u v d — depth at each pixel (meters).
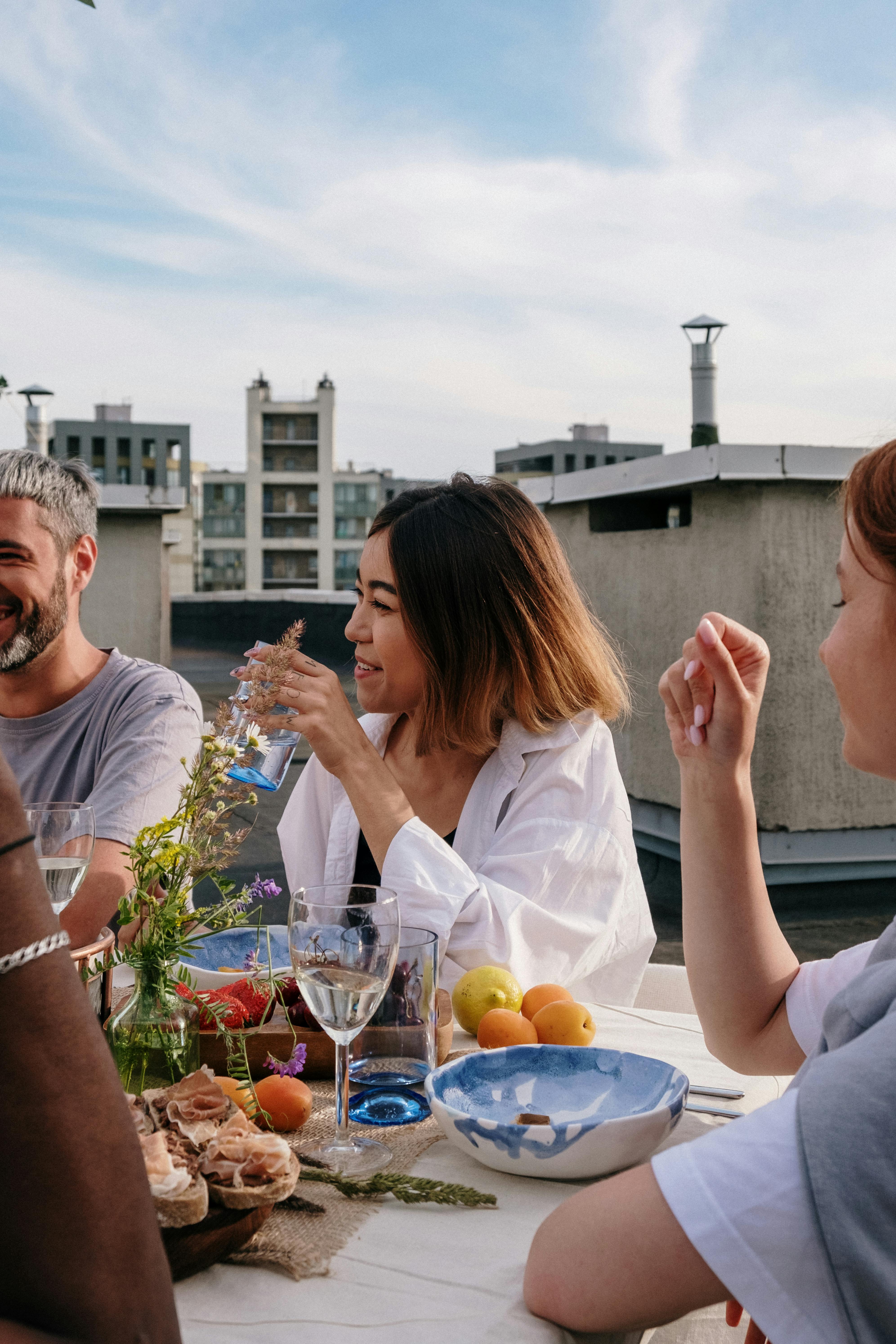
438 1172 1.04
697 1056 1.38
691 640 1.16
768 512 5.12
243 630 20.83
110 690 2.13
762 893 1.18
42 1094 0.49
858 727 0.88
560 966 1.62
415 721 1.91
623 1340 0.83
